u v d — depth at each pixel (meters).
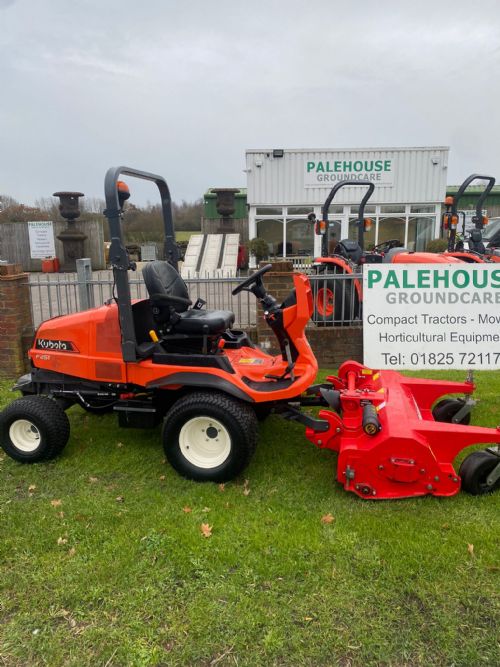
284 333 3.51
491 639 2.13
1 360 5.97
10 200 26.91
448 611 2.28
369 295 3.68
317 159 16.83
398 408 3.34
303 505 3.15
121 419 3.83
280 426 4.44
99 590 2.42
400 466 3.06
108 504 3.18
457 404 4.02
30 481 3.52
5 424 3.71
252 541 2.78
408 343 3.71
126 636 2.17
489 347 3.71
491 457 3.16
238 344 4.03
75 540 2.82
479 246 8.46
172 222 4.27
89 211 26.06
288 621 2.23
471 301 3.66
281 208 17.25
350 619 2.24
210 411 3.29
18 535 2.87
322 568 2.56
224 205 18.78
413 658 2.05
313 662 2.04
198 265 16.67
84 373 3.73
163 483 3.46
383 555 2.64
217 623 2.22
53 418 3.67
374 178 16.92
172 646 2.12
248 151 16.77
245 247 18.08
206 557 2.65
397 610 2.29
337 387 3.98
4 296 5.80
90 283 6.32
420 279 3.64
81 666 2.04
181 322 3.71
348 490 3.23
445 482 3.08
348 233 17.47
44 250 19.33
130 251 20.31
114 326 3.63
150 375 3.54
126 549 2.72
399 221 17.36
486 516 2.97
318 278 6.07
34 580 2.50
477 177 7.85
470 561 2.58
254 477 3.53
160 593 2.41
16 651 2.11
